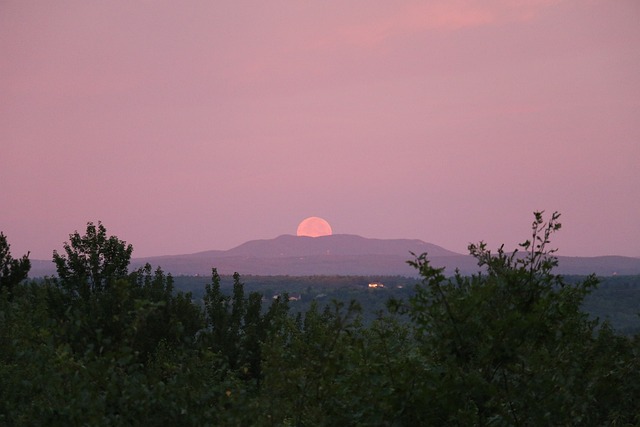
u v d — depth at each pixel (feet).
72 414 77.46
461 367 82.53
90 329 117.19
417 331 84.28
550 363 81.30
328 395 82.89
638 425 89.40
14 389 90.79
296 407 81.66
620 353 103.55
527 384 79.66
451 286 86.43
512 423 78.33
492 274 88.48
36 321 145.59
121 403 80.89
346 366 84.12
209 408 84.43
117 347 89.61
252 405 80.07
